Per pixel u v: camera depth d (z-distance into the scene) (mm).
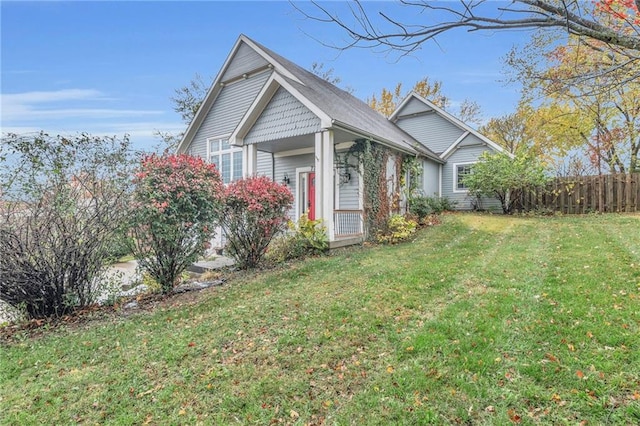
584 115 15992
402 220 10969
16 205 4875
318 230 8797
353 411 2594
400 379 2900
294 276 6508
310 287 5660
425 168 15609
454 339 3471
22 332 4719
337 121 8469
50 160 5117
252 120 10188
